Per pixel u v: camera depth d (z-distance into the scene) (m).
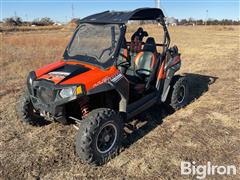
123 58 5.15
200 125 5.45
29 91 4.42
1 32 35.59
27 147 4.62
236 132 5.20
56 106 3.99
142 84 5.16
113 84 4.19
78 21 4.98
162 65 5.47
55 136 4.96
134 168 4.09
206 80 8.60
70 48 4.86
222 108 6.29
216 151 4.55
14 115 5.79
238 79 8.78
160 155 4.42
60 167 4.11
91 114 4.01
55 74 4.24
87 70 4.27
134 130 5.20
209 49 16.62
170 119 5.70
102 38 4.57
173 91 5.87
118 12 4.89
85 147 3.91
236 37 26.92
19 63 11.09
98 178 3.88
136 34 5.55
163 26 5.45
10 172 4.00
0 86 7.92
